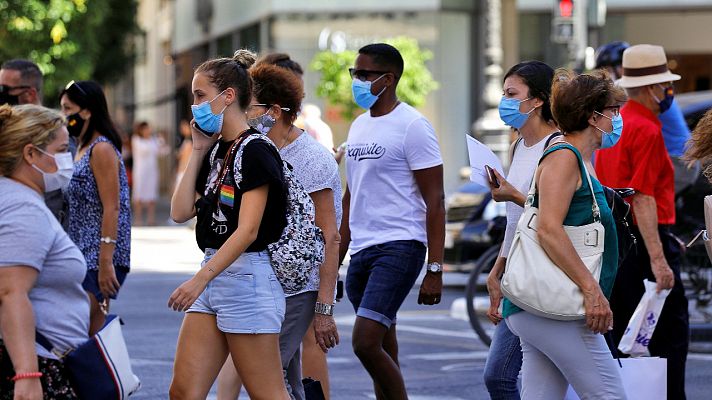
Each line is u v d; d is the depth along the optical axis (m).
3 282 13.73
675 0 73.69
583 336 15.16
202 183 15.88
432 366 28.31
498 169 17.83
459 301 37.53
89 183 21.02
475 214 40.47
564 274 14.99
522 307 15.18
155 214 87.44
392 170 19.64
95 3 75.31
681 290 21.52
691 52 74.31
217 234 15.23
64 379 14.17
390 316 19.33
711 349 29.73
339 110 70.75
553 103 15.74
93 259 21.06
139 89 144.00
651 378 16.92
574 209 15.16
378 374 19.31
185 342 15.52
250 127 15.62
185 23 111.94
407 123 19.62
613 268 15.43
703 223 30.70
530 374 15.96
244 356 15.34
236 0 90.62
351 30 78.31
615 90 15.57
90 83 21.25
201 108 15.30
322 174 17.73
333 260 17.50
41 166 14.24
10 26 72.00
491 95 57.50
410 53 68.31
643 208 20.66
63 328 14.24
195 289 14.58
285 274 15.42
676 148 23.56
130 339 31.42
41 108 14.42
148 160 76.75
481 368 28.02
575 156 15.07
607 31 74.25
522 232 15.30
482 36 77.62
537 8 74.06
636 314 20.41
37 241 13.87
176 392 15.50
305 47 78.88
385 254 19.45
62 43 74.25
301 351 20.41
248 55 20.34
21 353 13.66
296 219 15.54
